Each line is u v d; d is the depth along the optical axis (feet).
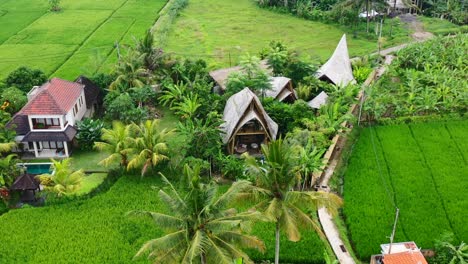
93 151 200.95
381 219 159.12
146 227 156.46
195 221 107.76
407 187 174.91
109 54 297.33
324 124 194.39
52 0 382.01
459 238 150.71
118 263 142.00
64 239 151.23
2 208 166.91
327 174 181.88
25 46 310.04
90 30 339.36
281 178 118.21
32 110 191.21
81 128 199.62
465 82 231.91
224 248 108.27
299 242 149.59
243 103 188.34
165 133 186.70
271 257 144.25
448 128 213.25
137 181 179.63
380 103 220.23
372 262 140.26
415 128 213.46
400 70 259.19
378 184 176.65
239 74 219.41
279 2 392.47
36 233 153.79
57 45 311.47
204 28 351.05
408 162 189.16
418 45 276.21
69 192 169.48
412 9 373.20
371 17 352.69
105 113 224.33
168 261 106.42
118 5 402.52
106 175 183.62
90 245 148.87
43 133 193.88
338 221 159.53
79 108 212.84
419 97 223.71
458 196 169.99
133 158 177.47
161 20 363.76
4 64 280.92
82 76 230.07
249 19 372.17
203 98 213.66
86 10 387.75
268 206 117.39
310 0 378.94
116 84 228.84
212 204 110.01
